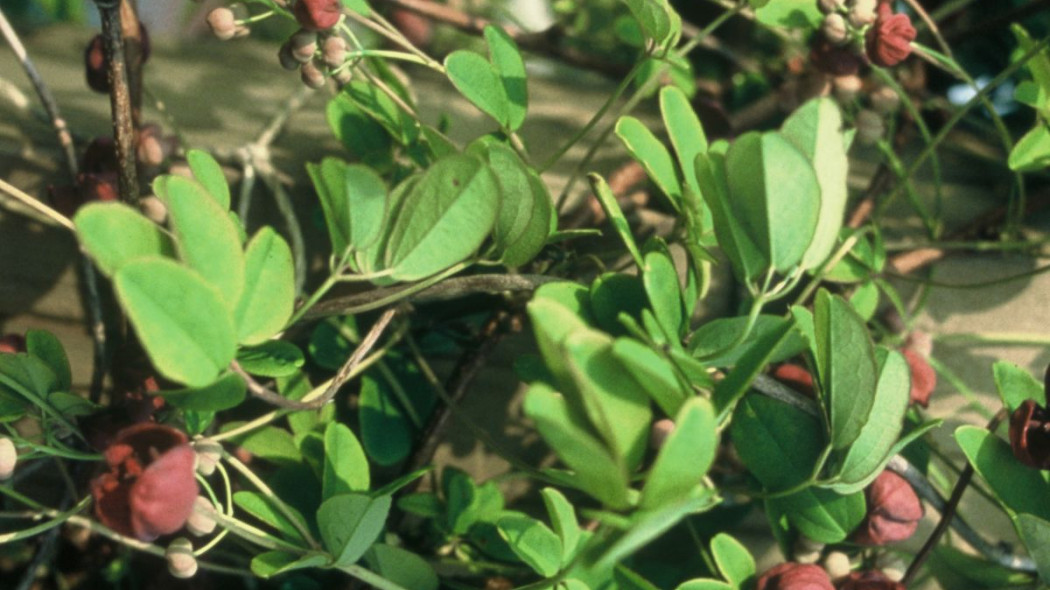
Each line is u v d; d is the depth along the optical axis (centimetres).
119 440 44
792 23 57
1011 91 75
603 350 41
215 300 42
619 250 58
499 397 60
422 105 67
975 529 60
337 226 46
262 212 59
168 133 61
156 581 61
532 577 57
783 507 52
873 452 47
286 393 56
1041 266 61
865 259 58
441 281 51
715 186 45
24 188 57
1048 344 61
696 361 46
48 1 77
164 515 43
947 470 60
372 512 48
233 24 53
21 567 61
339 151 61
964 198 65
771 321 47
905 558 58
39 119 59
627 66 72
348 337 58
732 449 59
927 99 70
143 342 41
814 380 49
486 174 45
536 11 90
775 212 44
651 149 51
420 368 59
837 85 60
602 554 40
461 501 57
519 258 50
